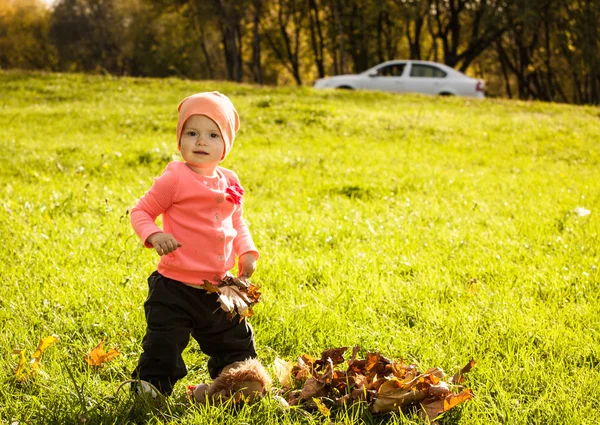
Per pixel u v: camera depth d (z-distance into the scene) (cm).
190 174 286
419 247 548
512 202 755
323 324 374
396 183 852
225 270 290
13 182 782
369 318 391
